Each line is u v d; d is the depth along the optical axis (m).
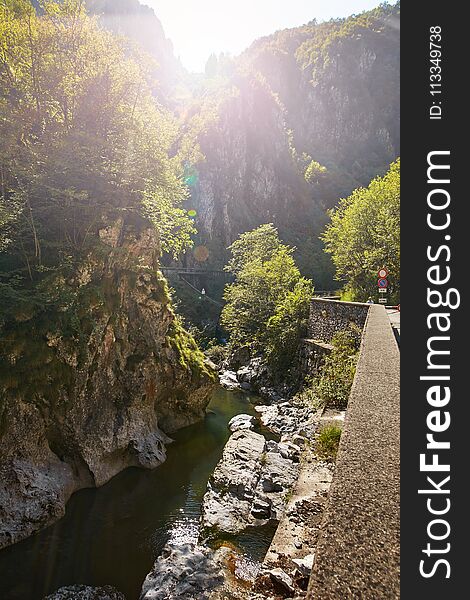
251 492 12.92
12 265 14.51
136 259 18.95
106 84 18.97
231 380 31.80
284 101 157.25
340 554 2.05
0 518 10.97
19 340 12.71
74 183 15.88
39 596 9.09
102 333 15.65
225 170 101.69
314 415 18.03
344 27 162.25
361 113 144.25
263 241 59.69
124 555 10.50
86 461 14.09
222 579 9.04
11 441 12.07
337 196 113.12
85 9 18.94
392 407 4.29
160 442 17.52
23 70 17.23
